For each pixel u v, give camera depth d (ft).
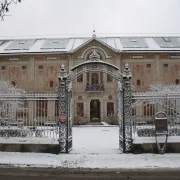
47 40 152.76
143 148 43.39
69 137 46.39
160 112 43.21
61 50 136.36
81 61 136.05
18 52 135.85
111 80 136.26
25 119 47.29
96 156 41.39
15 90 112.68
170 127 45.03
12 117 46.39
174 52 134.51
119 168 34.81
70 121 47.57
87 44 135.74
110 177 30.73
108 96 135.64
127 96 44.75
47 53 135.64
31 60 137.18
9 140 44.27
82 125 126.11
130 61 136.56
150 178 30.07
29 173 32.65
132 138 44.04
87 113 134.92
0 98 45.24
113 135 79.97
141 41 146.92
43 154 42.52
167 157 40.04
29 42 149.18
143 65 136.46
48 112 50.70
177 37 152.87
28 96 45.39
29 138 44.34
